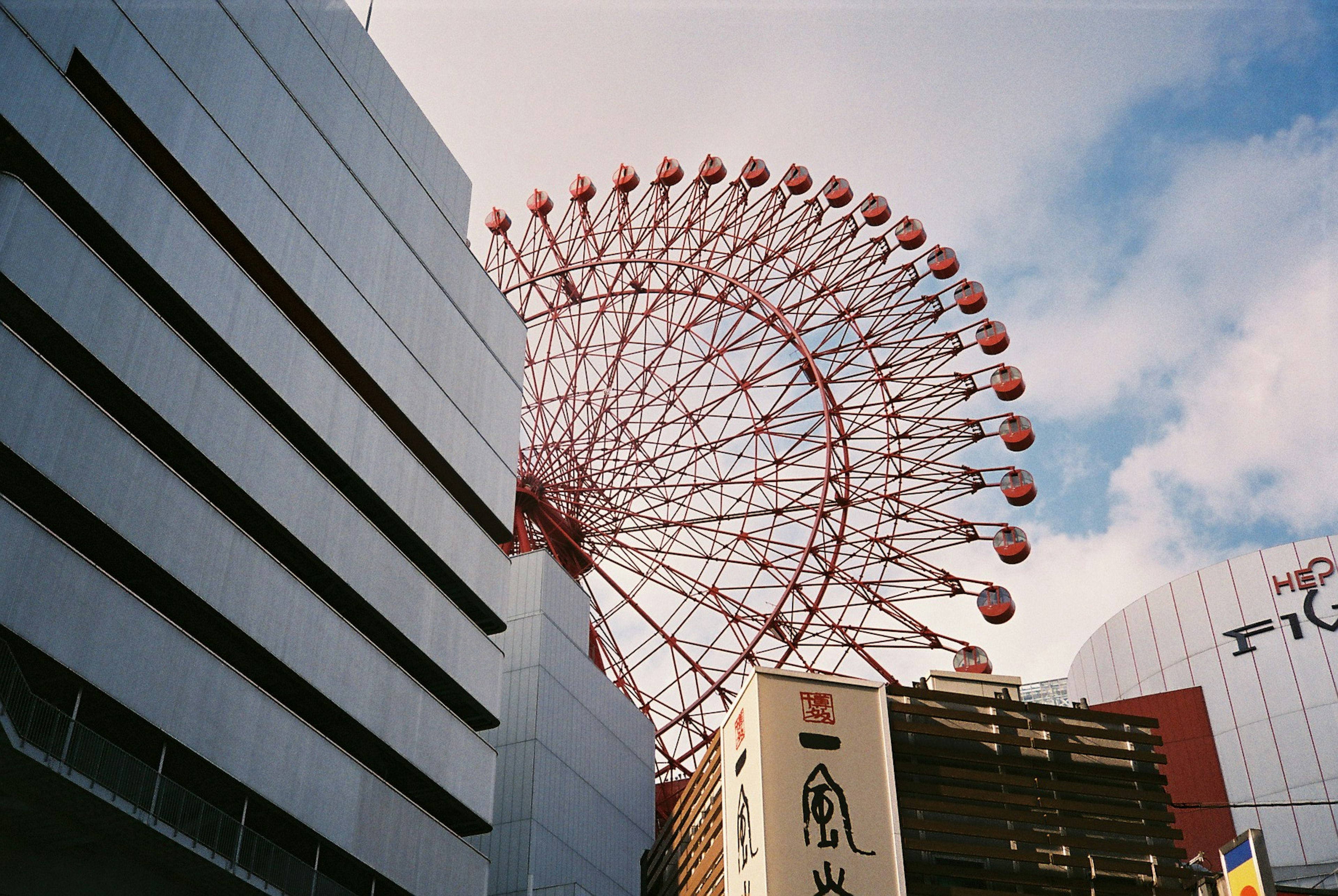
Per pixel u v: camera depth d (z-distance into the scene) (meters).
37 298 37.12
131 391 39.94
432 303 59.91
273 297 50.16
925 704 50.97
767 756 48.44
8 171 39.28
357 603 49.03
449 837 50.59
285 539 46.12
